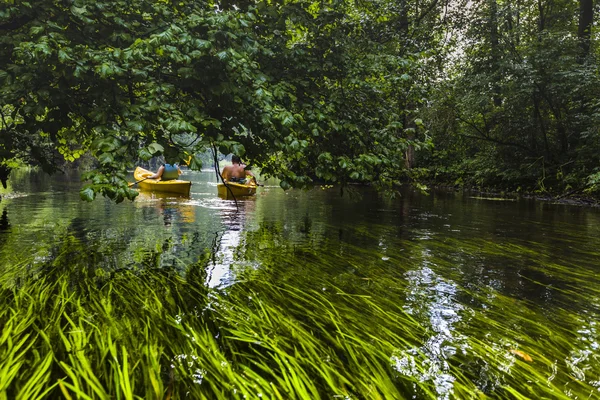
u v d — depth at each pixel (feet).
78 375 5.62
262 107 11.39
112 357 6.16
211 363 6.09
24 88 9.87
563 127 48.65
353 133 14.75
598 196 39.88
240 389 5.41
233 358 6.31
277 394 5.31
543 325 8.00
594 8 53.52
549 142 52.39
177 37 10.07
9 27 10.83
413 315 8.41
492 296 9.78
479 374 6.04
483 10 50.80
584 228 21.31
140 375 5.69
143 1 10.71
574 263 13.33
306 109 13.91
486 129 55.98
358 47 16.51
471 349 6.86
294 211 27.30
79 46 9.59
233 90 10.61
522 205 34.71
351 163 14.06
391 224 21.86
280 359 6.29
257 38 13.34
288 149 12.04
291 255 13.75
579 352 6.82
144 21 11.87
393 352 6.68
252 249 14.58
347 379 5.79
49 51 8.50
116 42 10.83
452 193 49.37
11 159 12.68
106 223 19.99
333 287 10.21
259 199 36.42
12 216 21.49
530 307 9.07
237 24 10.34
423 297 9.59
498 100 54.90
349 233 18.60
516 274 11.87
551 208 32.42
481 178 55.36
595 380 5.92
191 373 5.80
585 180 41.81
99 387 5.35
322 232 18.75
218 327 7.44
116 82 10.58
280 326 7.58
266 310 8.41
